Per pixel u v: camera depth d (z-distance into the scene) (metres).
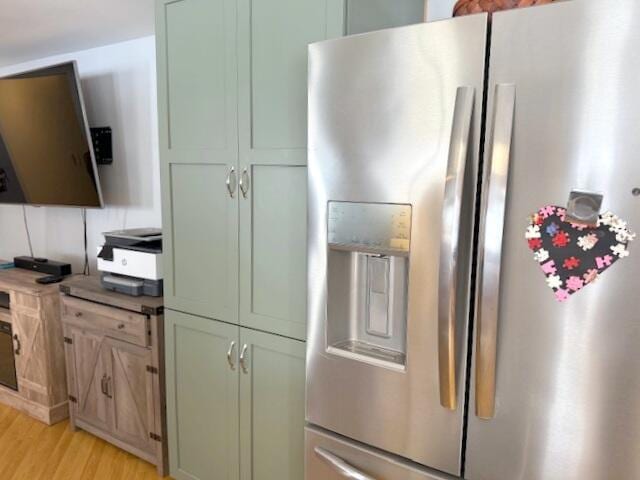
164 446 2.25
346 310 1.38
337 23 1.45
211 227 1.86
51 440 2.58
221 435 1.96
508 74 0.99
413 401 1.21
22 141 2.93
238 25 1.67
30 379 2.77
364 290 1.36
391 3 1.67
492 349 1.05
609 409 0.97
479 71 1.03
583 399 0.99
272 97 1.63
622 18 0.88
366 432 1.30
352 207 1.24
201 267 1.92
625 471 0.98
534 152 0.98
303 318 1.66
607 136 0.91
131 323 2.22
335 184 1.27
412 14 1.82
